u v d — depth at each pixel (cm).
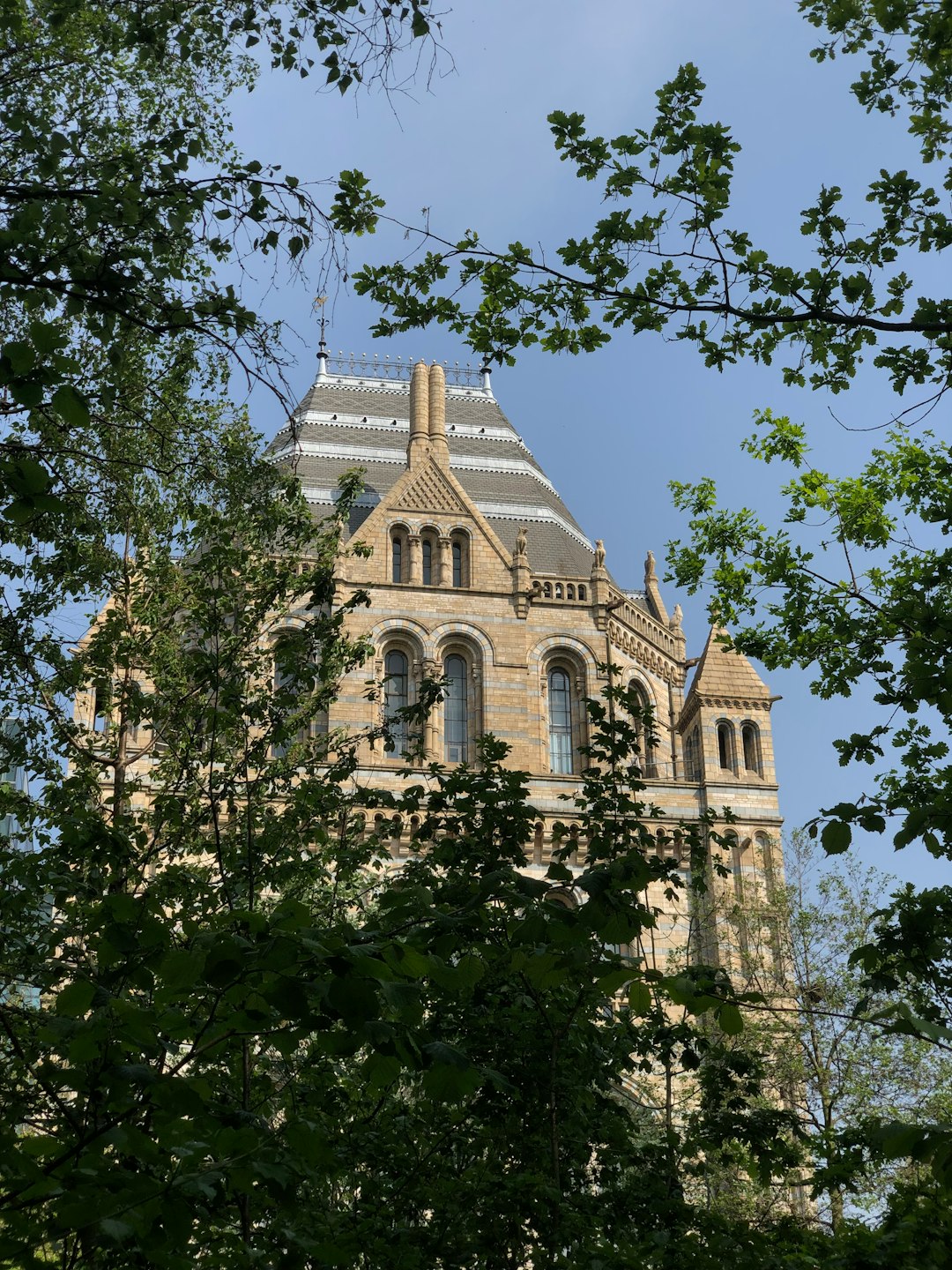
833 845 1548
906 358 2325
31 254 1609
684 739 7638
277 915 1113
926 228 2236
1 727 3105
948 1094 4916
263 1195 1419
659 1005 2466
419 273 2142
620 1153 2431
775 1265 1881
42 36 2223
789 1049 5028
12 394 1281
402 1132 2438
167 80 2573
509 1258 2309
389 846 6291
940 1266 1730
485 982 2280
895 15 2231
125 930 1204
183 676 3161
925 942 1706
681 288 2158
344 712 6719
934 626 2578
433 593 7194
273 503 3172
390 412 8475
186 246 1816
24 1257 1109
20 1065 1767
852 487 3625
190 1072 1535
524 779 2488
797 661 3334
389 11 1800
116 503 2761
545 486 8444
